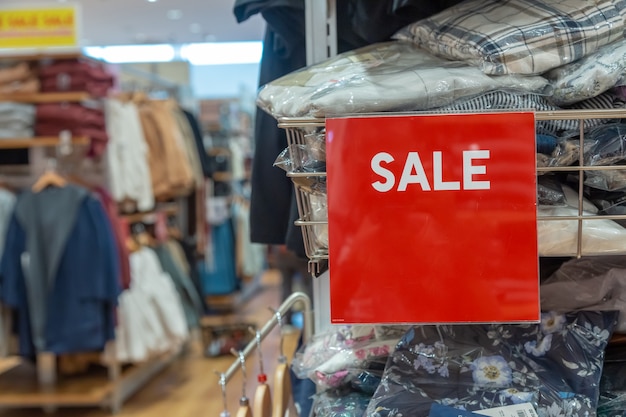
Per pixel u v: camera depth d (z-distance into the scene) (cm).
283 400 95
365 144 66
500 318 66
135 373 365
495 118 65
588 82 70
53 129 318
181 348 437
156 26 768
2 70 320
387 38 99
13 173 352
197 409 335
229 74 992
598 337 80
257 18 741
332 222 67
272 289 720
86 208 307
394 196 66
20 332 310
